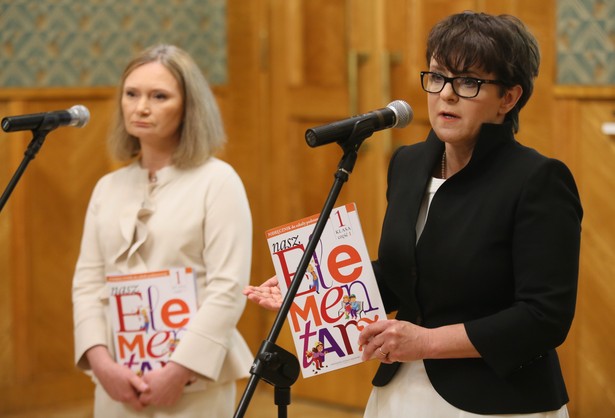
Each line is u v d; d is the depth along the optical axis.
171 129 5.20
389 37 8.30
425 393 3.65
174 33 9.58
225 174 5.14
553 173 3.49
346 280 3.79
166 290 4.95
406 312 3.83
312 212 9.04
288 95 9.14
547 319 3.38
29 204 8.91
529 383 3.51
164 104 5.14
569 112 7.55
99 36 9.18
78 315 5.21
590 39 7.50
